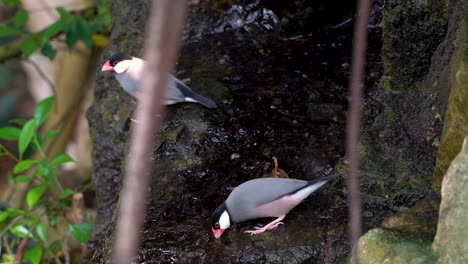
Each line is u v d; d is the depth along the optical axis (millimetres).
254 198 6031
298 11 10062
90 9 12258
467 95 5402
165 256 6055
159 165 7453
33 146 9617
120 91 9523
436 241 4801
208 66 9281
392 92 7336
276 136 7758
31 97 18922
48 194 10242
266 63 9297
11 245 10195
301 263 5840
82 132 13688
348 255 5793
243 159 7473
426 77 7023
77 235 8664
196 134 7777
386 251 5078
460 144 5527
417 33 6926
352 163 1750
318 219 6277
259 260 5883
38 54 16078
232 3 10133
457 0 6254
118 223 6652
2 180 16141
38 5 14609
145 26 9781
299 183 6051
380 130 7020
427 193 6230
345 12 10078
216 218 6141
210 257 5953
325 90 8531
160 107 1261
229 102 8297
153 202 6891
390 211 6270
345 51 9445
